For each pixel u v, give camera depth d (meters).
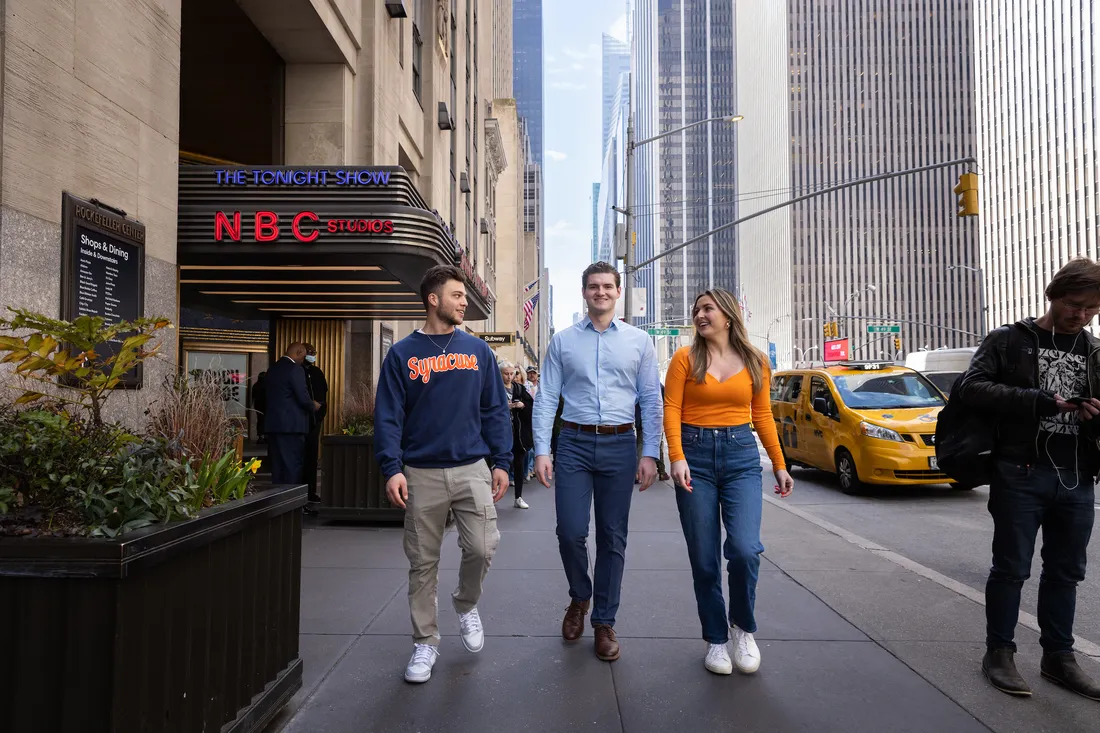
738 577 3.61
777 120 116.56
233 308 12.09
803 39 111.75
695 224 166.75
